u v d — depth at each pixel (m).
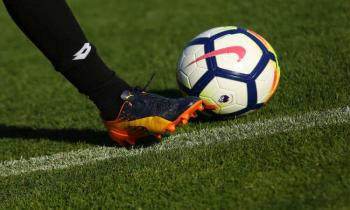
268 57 8.84
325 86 10.04
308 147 7.36
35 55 17.81
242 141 7.93
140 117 8.04
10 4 7.47
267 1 19.11
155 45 16.69
